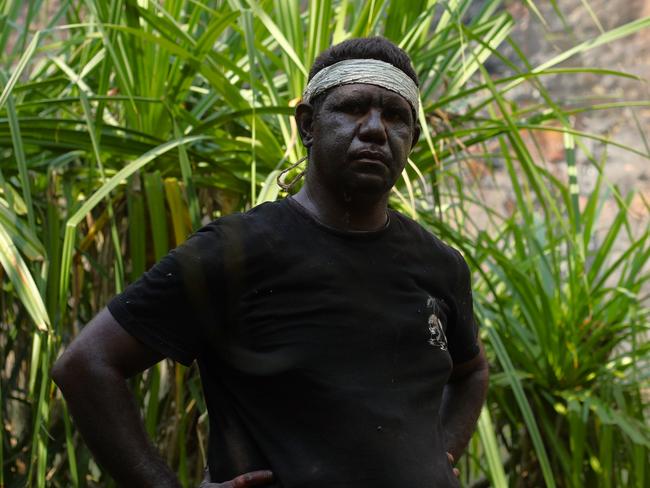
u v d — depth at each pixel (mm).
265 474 1343
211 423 1438
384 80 1437
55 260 1982
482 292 2699
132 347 1394
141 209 2041
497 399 2453
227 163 2178
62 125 2182
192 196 1928
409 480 1325
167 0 2264
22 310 2129
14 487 2059
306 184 1486
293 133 1918
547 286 2600
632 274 2566
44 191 2240
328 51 1493
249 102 2193
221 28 2031
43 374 1699
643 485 2389
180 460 2006
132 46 2121
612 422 2303
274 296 1372
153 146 2084
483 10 2500
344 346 1363
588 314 2506
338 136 1421
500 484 1934
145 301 1381
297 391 1347
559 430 2477
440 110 2254
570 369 2463
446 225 2322
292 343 1354
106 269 2146
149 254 2193
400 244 1464
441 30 2307
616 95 2457
